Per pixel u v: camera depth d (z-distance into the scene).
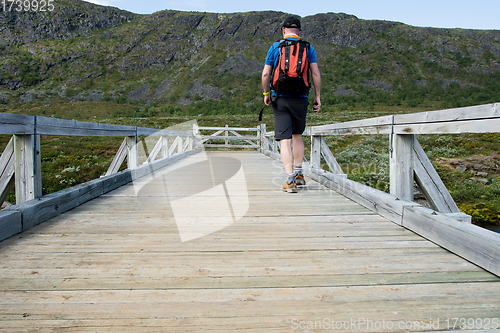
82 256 1.83
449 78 160.62
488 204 5.16
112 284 1.49
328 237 2.17
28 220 2.34
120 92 161.00
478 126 1.68
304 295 1.40
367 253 1.88
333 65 179.12
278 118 3.65
